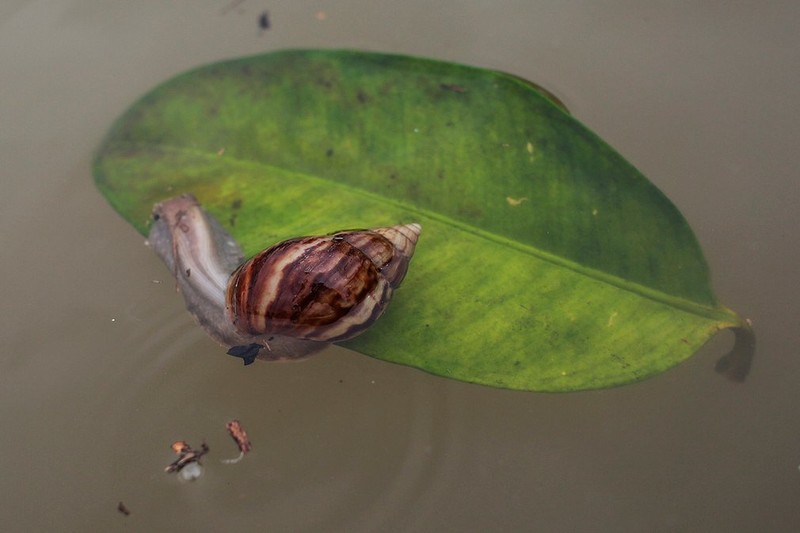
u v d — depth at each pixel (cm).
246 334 55
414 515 54
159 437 55
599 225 54
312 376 56
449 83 56
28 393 55
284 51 57
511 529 53
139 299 57
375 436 55
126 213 56
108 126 59
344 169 56
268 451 55
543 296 54
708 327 53
